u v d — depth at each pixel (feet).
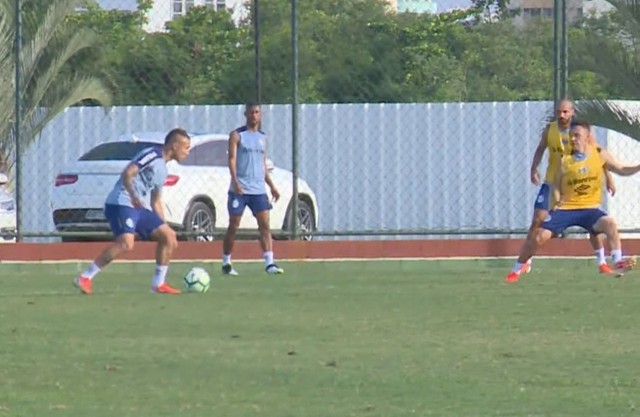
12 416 87.15
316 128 291.99
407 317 139.23
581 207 186.29
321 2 370.32
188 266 216.13
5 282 190.90
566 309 145.79
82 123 291.17
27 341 121.39
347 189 290.97
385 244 225.76
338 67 311.47
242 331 128.36
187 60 323.98
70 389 96.84
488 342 119.85
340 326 131.85
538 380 99.60
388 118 290.76
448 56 374.84
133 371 104.47
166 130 291.79
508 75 374.22
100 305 152.66
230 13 376.07
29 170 290.76
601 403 90.68
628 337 122.72
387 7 428.97
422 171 289.94
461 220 288.30
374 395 94.02
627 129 226.99
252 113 202.28
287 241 226.99
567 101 187.42
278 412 88.28
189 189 250.37
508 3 406.00
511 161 286.46
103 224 246.68
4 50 232.53
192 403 91.40
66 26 235.40
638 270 197.26
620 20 226.58
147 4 354.33
